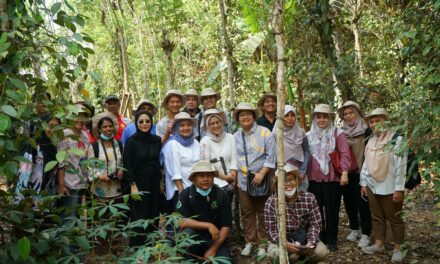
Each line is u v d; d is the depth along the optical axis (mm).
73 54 2818
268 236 4230
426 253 4824
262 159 4855
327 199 5004
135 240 4738
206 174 4207
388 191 4660
